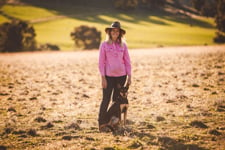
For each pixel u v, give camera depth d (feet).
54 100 43.93
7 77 79.30
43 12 506.07
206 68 72.02
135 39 342.44
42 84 62.49
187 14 602.85
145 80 60.95
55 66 106.11
